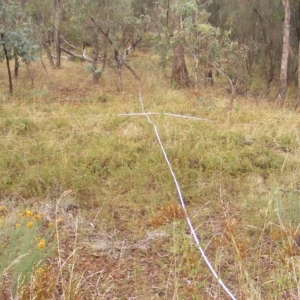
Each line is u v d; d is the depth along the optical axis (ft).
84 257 13.41
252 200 16.98
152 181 18.99
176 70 42.11
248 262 12.92
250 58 46.55
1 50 35.09
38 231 13.56
